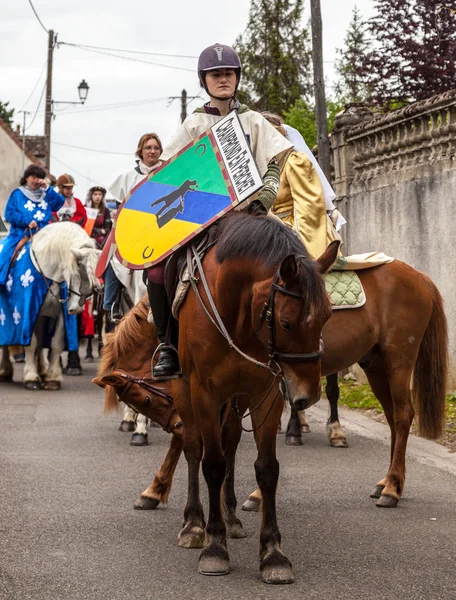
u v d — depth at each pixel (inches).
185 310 205.6
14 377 575.5
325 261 183.5
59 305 508.7
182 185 221.5
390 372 272.1
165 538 225.9
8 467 303.4
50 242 502.0
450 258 415.8
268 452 198.2
